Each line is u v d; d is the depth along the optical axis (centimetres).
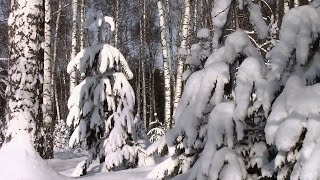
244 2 416
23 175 442
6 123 492
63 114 2958
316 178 281
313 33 349
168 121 1255
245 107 352
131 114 700
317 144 293
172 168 440
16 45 502
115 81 712
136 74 2817
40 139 503
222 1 421
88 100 721
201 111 381
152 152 454
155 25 2516
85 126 718
